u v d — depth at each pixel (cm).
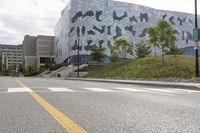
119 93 1330
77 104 885
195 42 2650
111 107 816
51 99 1032
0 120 608
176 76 4384
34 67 16000
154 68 5250
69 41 12262
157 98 1095
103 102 942
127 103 916
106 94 1266
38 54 16600
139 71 5438
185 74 4338
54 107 810
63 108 792
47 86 1886
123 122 584
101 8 12081
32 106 832
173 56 5922
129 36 12512
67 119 613
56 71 10800
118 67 6806
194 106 847
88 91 1445
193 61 5109
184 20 13900
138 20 12750
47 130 509
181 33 13750
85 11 11875
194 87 1986
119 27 12350
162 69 4994
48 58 16725
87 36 11831
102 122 584
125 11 12512
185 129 517
